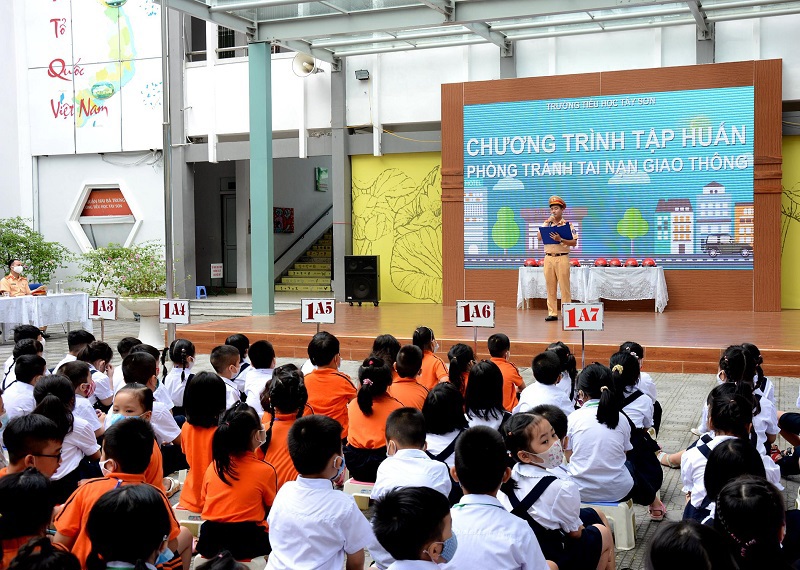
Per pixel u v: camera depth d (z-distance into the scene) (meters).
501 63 15.12
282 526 3.08
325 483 3.13
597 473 4.39
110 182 18.03
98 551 2.47
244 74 16.73
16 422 3.38
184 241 17.36
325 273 19.70
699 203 13.84
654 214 14.09
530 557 2.80
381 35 14.63
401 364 5.13
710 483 3.26
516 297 14.88
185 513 4.18
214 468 3.68
